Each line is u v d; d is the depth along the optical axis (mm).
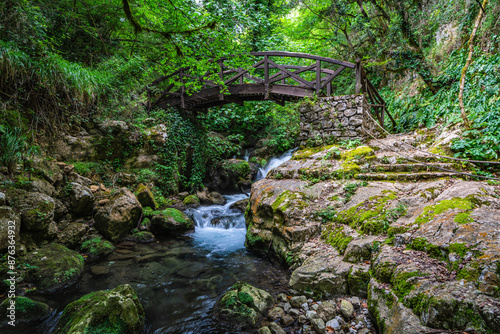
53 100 6711
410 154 5863
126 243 5918
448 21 8258
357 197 4605
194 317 3281
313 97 7570
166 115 9719
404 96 9398
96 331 2693
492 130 5367
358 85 7129
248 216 6254
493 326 1794
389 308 2428
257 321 3047
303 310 3088
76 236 5328
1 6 5609
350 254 3441
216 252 5457
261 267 4609
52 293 3840
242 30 6332
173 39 5059
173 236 6504
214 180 11438
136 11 7082
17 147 5277
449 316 1952
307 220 4594
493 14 6652
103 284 4145
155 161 8930
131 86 8977
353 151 6082
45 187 5371
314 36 12711
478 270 2168
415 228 3201
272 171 6707
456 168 4930
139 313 3119
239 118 13367
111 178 7727
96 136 7746
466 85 6777
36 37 6363
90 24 8422
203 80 8781
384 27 9188
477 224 2736
